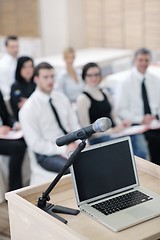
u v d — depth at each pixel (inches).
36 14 291.9
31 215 80.4
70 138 81.3
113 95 194.5
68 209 84.7
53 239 76.2
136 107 179.9
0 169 156.4
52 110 150.3
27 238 83.2
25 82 181.2
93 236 76.7
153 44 275.9
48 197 86.7
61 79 203.0
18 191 88.6
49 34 293.3
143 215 81.7
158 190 93.2
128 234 76.9
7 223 141.2
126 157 91.1
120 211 83.3
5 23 306.7
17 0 296.0
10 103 179.6
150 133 170.4
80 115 159.2
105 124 78.2
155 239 77.0
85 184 86.0
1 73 221.0
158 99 182.4
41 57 277.4
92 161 87.0
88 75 161.0
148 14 272.8
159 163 170.2
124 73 211.6
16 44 222.2
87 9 293.4
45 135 149.5
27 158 162.6
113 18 286.4
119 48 289.6
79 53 273.7
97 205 85.4
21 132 162.4
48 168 144.6
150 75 181.6
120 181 89.8
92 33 296.0
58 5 287.6
